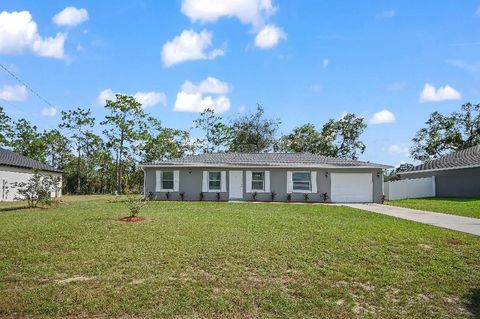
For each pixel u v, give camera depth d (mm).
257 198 25750
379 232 11047
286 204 22172
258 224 12281
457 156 33094
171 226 11633
